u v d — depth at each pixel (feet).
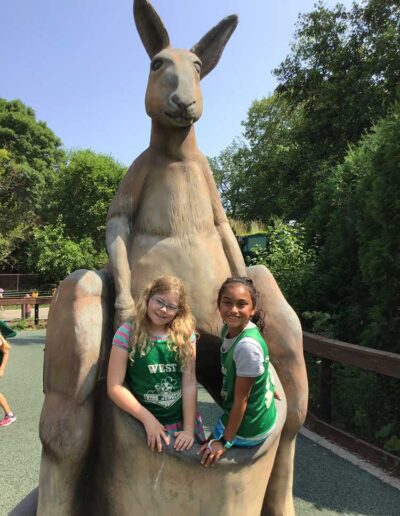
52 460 5.28
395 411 12.57
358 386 13.70
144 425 4.93
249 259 22.70
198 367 6.14
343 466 11.51
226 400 5.19
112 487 5.26
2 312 50.55
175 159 6.17
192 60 5.98
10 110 94.99
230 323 5.08
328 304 17.15
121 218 6.15
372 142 16.46
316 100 41.04
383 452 11.43
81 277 5.56
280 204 44.65
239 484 4.97
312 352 14.23
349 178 17.58
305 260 18.04
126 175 6.31
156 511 4.97
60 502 5.30
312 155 40.96
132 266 5.91
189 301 5.77
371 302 15.49
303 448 12.66
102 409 5.45
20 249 77.36
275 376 5.84
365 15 39.19
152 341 5.18
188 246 5.95
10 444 13.38
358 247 16.06
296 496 10.00
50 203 76.07
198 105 5.82
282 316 6.12
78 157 73.20
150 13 6.19
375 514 9.29
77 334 5.26
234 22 6.69
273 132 79.77
